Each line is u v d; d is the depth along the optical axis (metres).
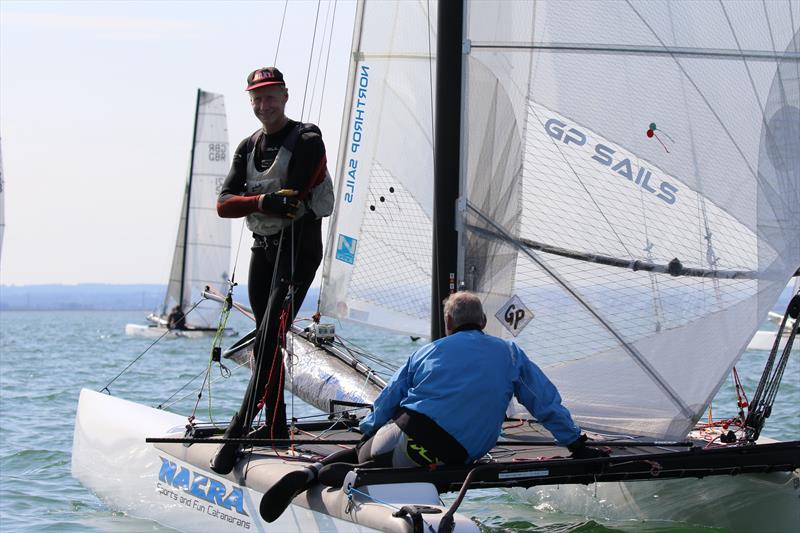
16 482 14.04
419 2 16.50
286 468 9.70
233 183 10.51
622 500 11.50
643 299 10.32
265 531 9.51
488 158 10.57
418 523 7.76
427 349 8.84
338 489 8.87
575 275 10.46
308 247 10.48
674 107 10.33
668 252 10.30
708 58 10.26
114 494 12.24
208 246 63.06
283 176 10.16
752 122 10.17
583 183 10.48
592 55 10.46
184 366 36.41
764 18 10.19
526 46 10.57
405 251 16.70
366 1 16.80
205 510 10.45
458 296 9.06
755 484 10.41
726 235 10.17
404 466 8.66
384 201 16.78
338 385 14.08
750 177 10.14
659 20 10.32
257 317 10.91
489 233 10.54
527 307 10.51
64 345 57.91
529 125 10.58
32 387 28.08
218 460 10.30
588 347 10.40
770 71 10.17
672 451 9.54
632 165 10.39
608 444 9.91
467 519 7.87
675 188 10.31
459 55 10.59
